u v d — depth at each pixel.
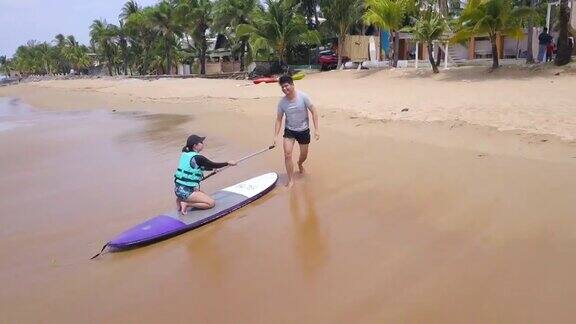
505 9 17.05
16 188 8.41
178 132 13.11
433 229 5.18
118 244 5.20
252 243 5.21
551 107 10.14
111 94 30.08
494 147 8.19
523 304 3.64
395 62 23.98
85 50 88.62
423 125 10.23
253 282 4.32
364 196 6.44
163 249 5.25
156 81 36.03
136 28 56.25
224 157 9.55
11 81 85.50
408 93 15.16
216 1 38.34
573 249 4.46
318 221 5.70
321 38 33.38
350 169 7.79
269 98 17.66
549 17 23.72
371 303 3.79
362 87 18.77
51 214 6.81
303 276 4.35
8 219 6.72
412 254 4.61
